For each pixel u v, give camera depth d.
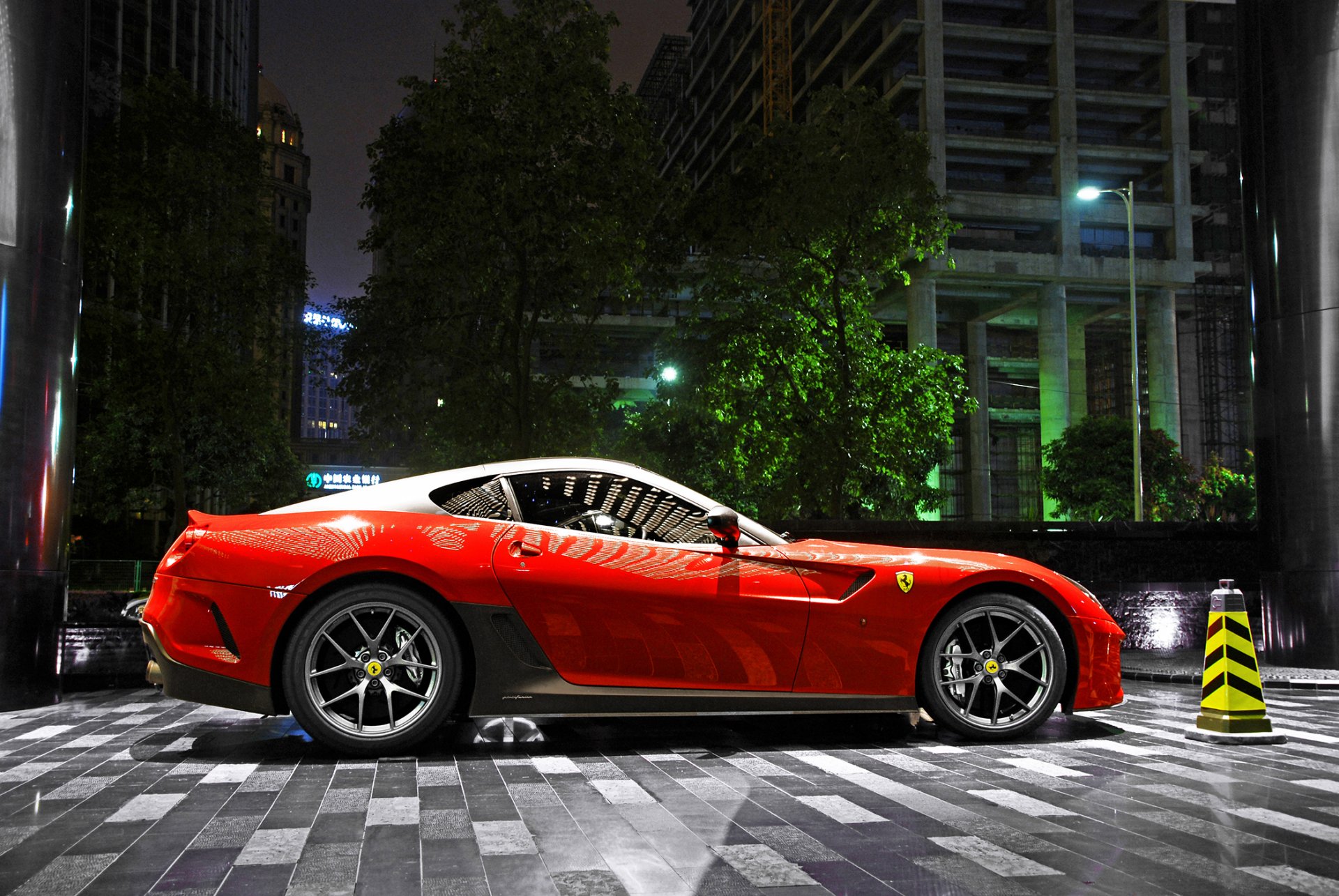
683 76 117.69
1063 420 68.50
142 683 7.65
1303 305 8.99
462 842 2.87
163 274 24.20
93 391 25.39
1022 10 68.94
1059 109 67.25
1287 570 9.02
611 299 22.05
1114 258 68.44
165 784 3.68
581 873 2.57
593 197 19.62
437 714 4.27
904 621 4.63
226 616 4.25
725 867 2.64
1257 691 4.84
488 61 18.98
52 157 6.72
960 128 68.31
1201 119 73.38
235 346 25.95
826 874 2.57
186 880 2.50
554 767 4.03
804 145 20.19
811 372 20.91
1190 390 80.81
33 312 6.56
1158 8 70.12
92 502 34.94
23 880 2.51
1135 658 9.60
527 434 20.50
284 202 137.38
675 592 4.46
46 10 6.71
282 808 3.29
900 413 20.23
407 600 4.30
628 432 23.38
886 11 67.75
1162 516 50.22
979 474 79.12
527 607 4.36
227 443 34.81
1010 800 3.44
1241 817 3.23
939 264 66.12
